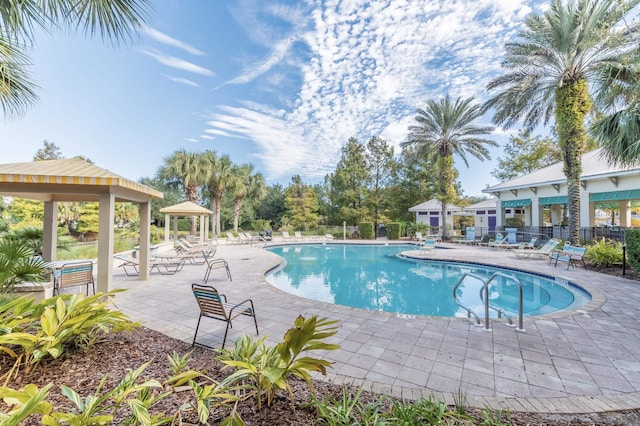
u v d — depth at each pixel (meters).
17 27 3.40
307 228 29.44
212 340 3.88
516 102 12.87
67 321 2.88
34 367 2.78
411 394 2.67
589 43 9.91
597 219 29.50
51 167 5.91
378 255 16.27
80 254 11.06
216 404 2.11
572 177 11.41
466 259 11.98
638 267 7.66
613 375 3.04
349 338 4.02
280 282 9.66
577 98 11.13
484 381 2.92
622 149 6.64
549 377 3.00
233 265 10.85
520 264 10.49
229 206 35.62
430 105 19.72
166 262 10.23
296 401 2.39
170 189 24.86
